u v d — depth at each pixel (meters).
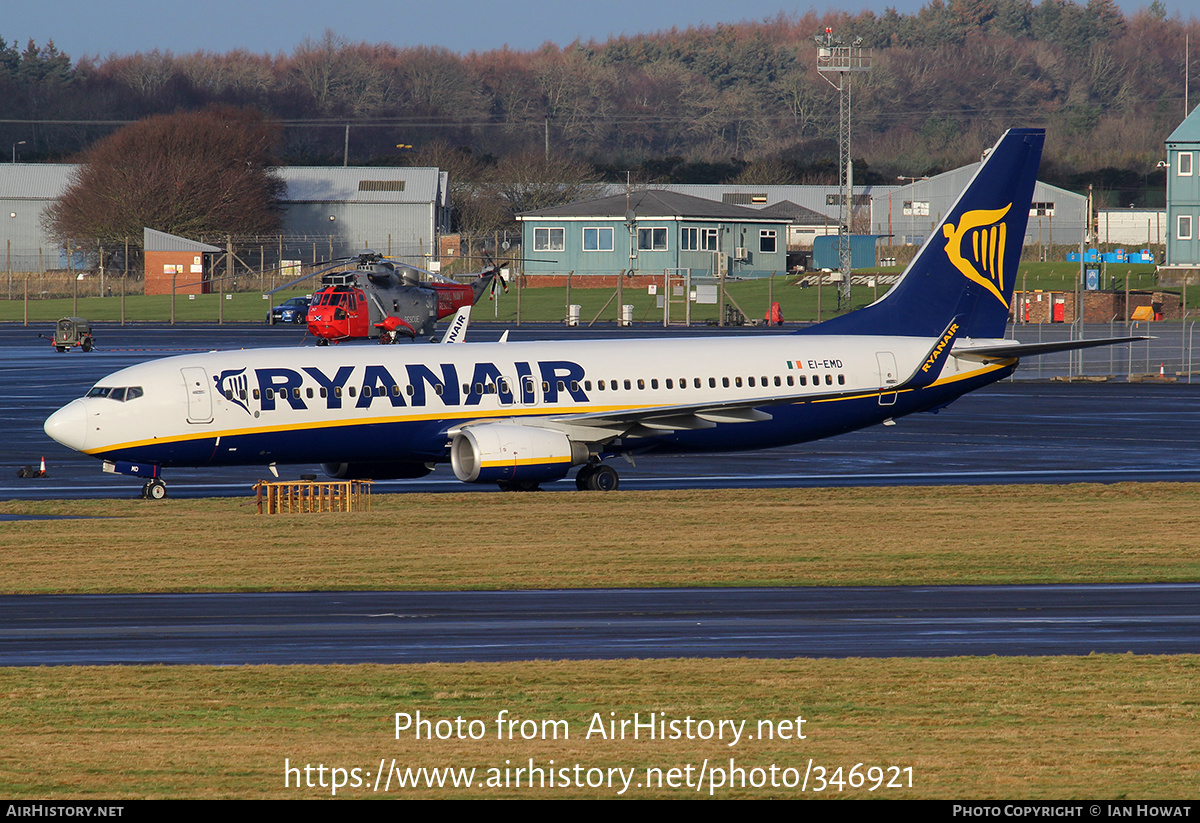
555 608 94.31
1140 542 120.25
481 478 149.12
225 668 75.44
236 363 151.12
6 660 78.56
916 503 144.38
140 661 78.25
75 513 143.50
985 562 111.50
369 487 151.62
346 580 105.12
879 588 101.56
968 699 68.00
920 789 54.59
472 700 68.31
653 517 134.75
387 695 69.31
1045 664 75.62
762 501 146.50
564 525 129.88
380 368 153.62
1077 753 59.03
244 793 54.34
